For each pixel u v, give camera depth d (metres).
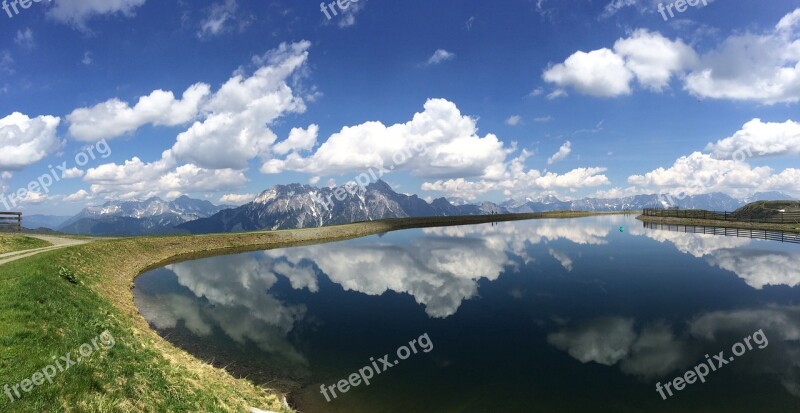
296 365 28.25
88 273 39.47
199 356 28.77
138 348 21.73
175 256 74.88
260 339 33.28
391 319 39.34
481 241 99.44
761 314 39.03
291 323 37.94
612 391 24.48
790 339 32.31
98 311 26.55
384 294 49.19
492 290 50.47
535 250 82.62
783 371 26.73
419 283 54.94
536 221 173.62
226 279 56.97
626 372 27.06
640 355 29.92
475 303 44.75
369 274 60.97
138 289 48.47
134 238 70.12
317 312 41.75
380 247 90.38
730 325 36.06
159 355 22.36
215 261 71.31
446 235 115.19
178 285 52.06
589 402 23.33
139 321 32.81
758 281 52.72
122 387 15.97
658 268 62.12
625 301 44.53
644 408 22.48
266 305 44.31
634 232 115.62
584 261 69.12
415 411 22.34
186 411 16.78
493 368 27.97
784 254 72.06
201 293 48.56
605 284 52.47
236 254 80.06
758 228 106.44
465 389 24.94
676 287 50.22
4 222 64.88
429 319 39.22
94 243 54.84
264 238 95.50
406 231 130.12
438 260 72.56
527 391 24.69
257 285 53.69
